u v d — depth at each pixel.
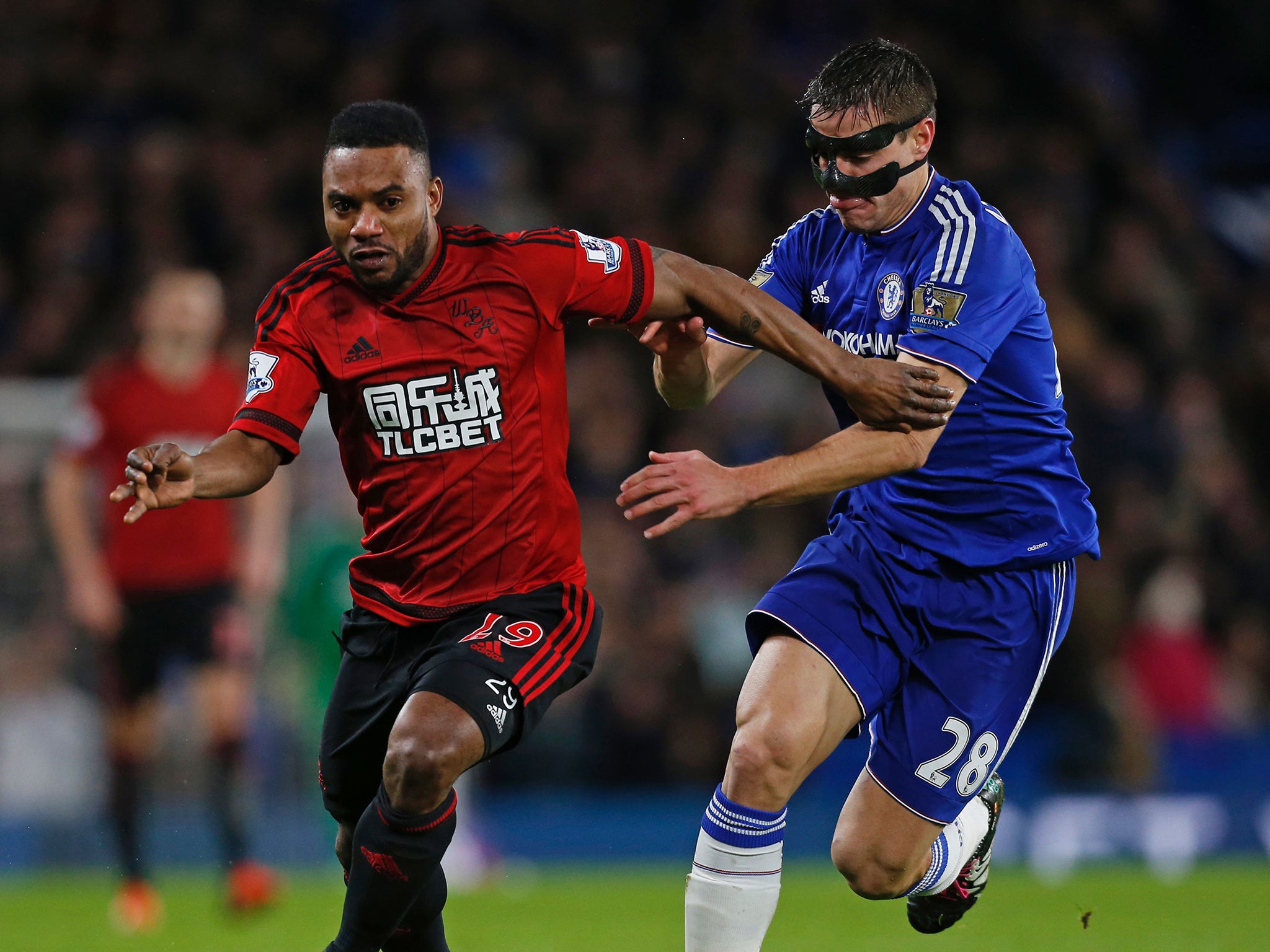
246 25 58.81
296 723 37.94
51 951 23.34
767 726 15.23
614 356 50.59
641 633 42.16
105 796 38.97
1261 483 55.28
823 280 16.81
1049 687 40.28
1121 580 46.66
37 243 51.78
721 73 61.66
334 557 33.38
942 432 16.14
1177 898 30.61
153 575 28.20
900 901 30.59
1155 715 42.00
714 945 15.19
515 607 14.67
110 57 57.59
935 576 16.36
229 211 52.34
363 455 14.81
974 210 15.98
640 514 14.34
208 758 36.22
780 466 14.59
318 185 53.97
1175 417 52.81
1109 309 57.81
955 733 16.34
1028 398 16.30
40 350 48.31
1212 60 72.31
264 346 14.59
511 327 14.51
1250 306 61.84
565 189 56.84
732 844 15.14
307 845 38.62
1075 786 40.19
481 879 35.44
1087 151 63.53
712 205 56.31
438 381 14.41
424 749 13.37
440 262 14.48
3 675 39.38
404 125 14.05
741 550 45.56
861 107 15.52
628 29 62.97
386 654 15.03
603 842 40.22
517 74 59.75
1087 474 48.22
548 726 40.59
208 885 34.75
